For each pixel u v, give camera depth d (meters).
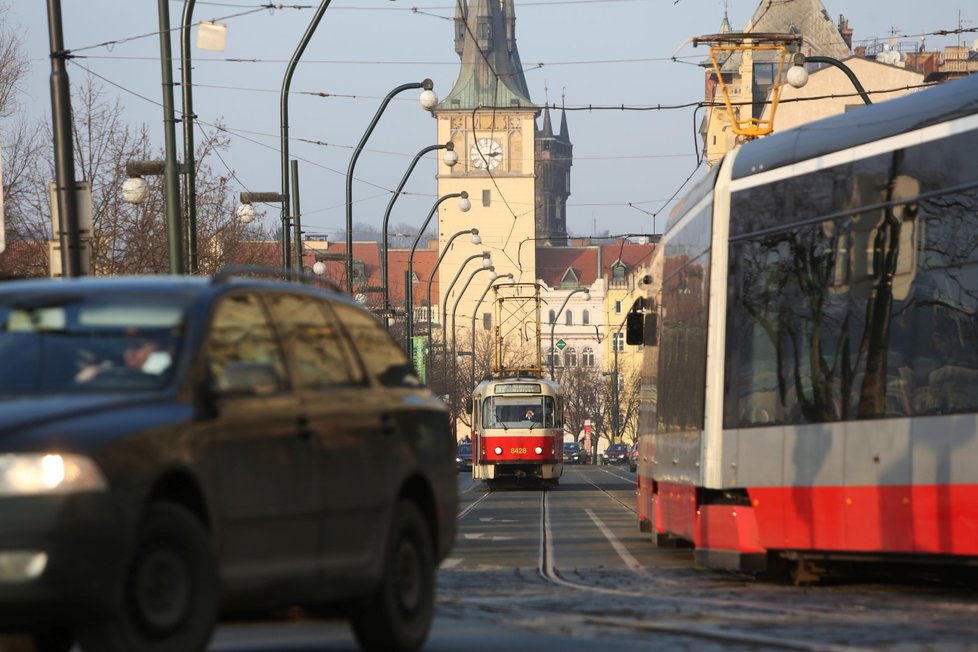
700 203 48.16
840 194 40.03
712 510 44.22
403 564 26.36
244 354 23.36
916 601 36.44
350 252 119.06
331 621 32.56
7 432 19.34
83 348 22.48
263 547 22.28
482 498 133.62
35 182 117.31
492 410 158.88
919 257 37.09
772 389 41.56
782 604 35.56
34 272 111.44
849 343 38.94
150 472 19.91
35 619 18.94
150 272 114.38
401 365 28.47
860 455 38.19
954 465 35.56
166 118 63.81
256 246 130.75
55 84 55.09
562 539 73.75
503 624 31.36
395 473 25.97
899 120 38.53
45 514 18.78
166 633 20.22
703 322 45.16
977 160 36.00
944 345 36.12
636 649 26.02
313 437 23.67
